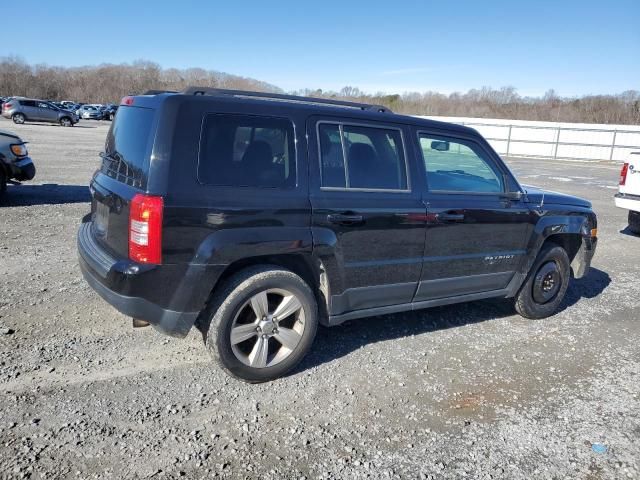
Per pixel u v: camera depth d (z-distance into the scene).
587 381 3.89
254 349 3.49
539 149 31.27
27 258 5.83
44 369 3.50
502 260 4.66
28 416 2.97
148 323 3.46
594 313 5.43
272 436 2.98
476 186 4.52
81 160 15.94
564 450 3.03
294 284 3.53
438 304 4.45
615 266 7.39
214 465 2.70
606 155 29.77
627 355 4.40
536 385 3.79
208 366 3.72
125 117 3.70
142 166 3.14
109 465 2.63
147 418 3.05
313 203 3.54
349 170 3.78
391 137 4.02
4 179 8.96
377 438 3.03
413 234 4.03
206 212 3.16
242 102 3.39
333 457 2.84
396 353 4.17
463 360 4.12
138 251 3.08
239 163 3.32
